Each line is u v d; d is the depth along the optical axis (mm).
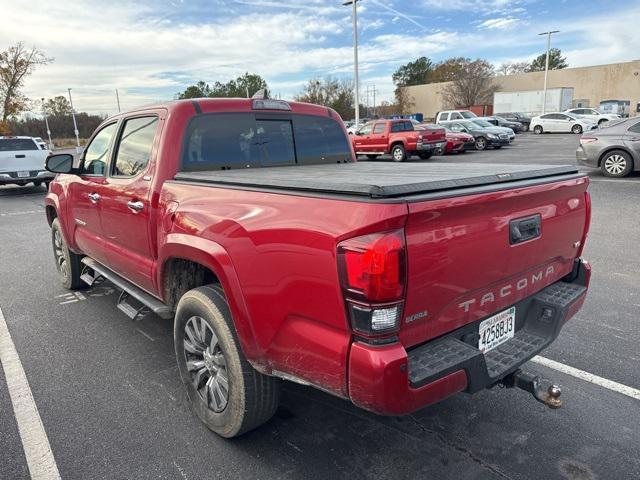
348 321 1988
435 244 2023
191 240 2775
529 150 22328
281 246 2207
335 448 2795
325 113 4418
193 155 3412
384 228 1854
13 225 10336
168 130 3322
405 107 75312
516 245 2459
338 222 1973
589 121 33438
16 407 3260
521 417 3064
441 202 1992
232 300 2510
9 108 36969
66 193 4941
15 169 15109
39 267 6844
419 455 2725
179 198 2994
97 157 4371
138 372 3730
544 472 2570
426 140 19547
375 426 3002
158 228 3211
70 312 5020
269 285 2301
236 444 2842
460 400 3275
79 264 5445
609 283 5379
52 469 2652
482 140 23453
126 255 3789
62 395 3406
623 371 3561
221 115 3607
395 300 1913
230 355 2621
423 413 3133
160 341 4297
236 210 2512
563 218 2818
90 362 3904
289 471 2611
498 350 2582
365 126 21375
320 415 3127
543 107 45406
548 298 2814
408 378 1983
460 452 2744
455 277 2166
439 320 2191
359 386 1968
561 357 3781
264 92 4004
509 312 2639
